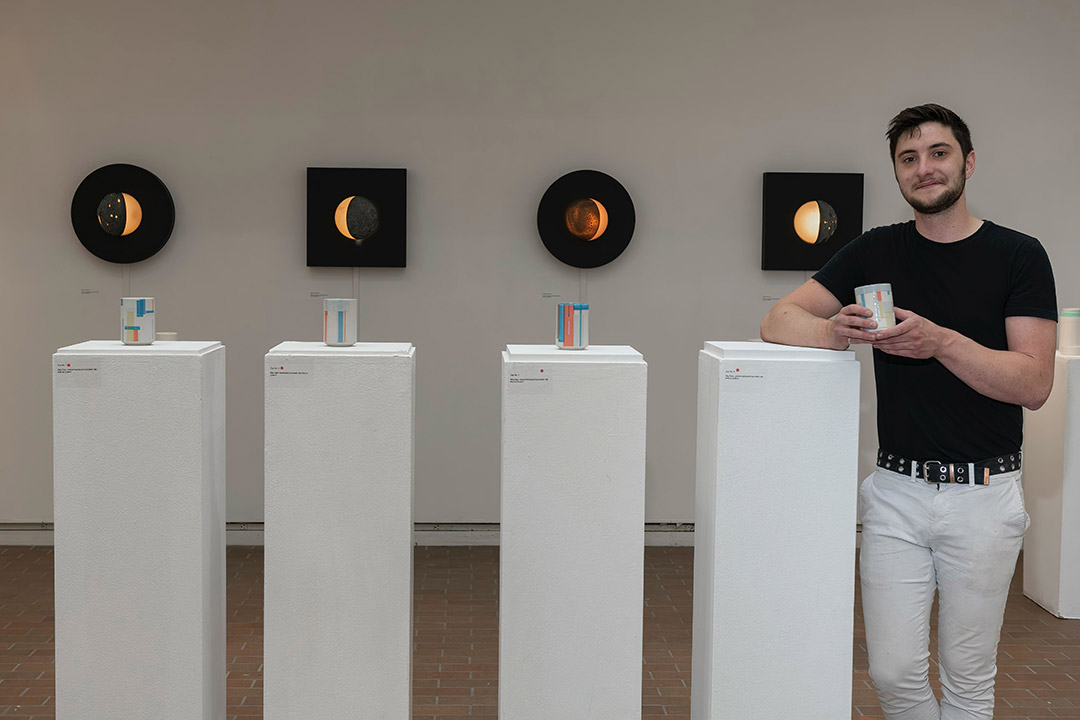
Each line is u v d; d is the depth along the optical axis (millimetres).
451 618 4590
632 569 2744
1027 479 5004
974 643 2652
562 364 2695
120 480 2740
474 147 5648
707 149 5699
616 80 5664
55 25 5504
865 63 5699
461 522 5809
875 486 2748
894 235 2781
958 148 2592
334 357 2719
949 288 2645
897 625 2674
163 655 2777
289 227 5633
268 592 2756
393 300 5688
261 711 3570
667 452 5820
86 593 2762
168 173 5578
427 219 5668
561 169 5684
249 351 5660
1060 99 5738
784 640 2709
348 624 2773
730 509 2684
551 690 2758
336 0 5578
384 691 2791
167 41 5539
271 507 2738
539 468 2715
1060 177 5762
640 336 5762
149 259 5605
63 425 2730
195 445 2744
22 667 3916
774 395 2666
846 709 2727
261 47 5570
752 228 5738
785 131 5711
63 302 5598
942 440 2617
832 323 2660
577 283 5730
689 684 3879
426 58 5617
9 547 5660
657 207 5719
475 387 5742
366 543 2758
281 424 2725
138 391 2729
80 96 5527
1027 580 5016
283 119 5598
